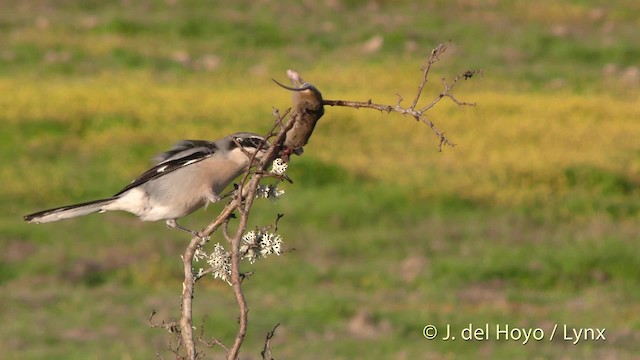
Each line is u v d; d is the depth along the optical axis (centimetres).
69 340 1594
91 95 3325
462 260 2100
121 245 2189
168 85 3703
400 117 3272
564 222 2411
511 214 2438
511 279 2027
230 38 4312
